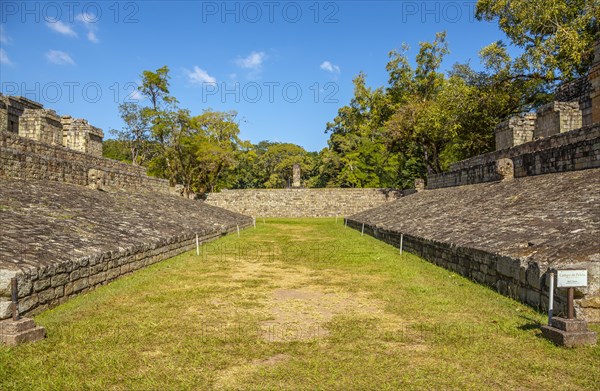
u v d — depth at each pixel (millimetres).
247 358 4840
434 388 4090
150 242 11672
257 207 45906
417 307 6992
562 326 5133
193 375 4375
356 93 42938
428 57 37875
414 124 35406
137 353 4965
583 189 10203
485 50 29062
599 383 4117
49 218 10102
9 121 20922
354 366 4590
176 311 6840
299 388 4098
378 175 58688
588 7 24125
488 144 32625
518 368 4488
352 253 14227
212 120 51719
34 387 4074
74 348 5090
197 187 54031
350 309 7000
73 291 7566
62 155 18766
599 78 17375
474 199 16141
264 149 104750
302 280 9555
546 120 20125
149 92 43250
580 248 6223
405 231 15078
